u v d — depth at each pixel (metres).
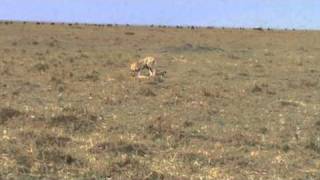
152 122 14.65
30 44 42.16
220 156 11.62
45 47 40.34
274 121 15.95
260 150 12.42
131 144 11.95
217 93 20.02
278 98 20.19
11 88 19.89
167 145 12.34
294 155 12.10
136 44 46.19
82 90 19.95
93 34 56.09
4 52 34.16
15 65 26.62
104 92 19.56
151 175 9.99
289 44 51.34
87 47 42.03
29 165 10.16
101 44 45.31
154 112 16.45
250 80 24.97
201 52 40.09
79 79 22.69
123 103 17.73
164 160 11.12
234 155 11.82
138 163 10.68
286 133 14.25
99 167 10.29
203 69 28.58
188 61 32.38
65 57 32.03
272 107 18.27
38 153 10.82
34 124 13.55
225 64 31.34
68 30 60.94
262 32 72.25
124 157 10.85
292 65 32.12
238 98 19.70
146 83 22.14
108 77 23.44
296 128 14.99
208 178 10.09
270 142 13.11
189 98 18.98
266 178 10.39
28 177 9.54
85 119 14.35
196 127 14.59
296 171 10.98
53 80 21.98
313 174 10.79
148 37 54.91
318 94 21.59
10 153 10.84
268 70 29.17
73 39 48.88
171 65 30.06
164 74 25.03
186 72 26.89
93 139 12.41
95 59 31.42
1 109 14.71
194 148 12.25
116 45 44.91
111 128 13.84
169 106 17.55
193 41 51.72
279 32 73.69
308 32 76.06
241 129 14.61
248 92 21.16
